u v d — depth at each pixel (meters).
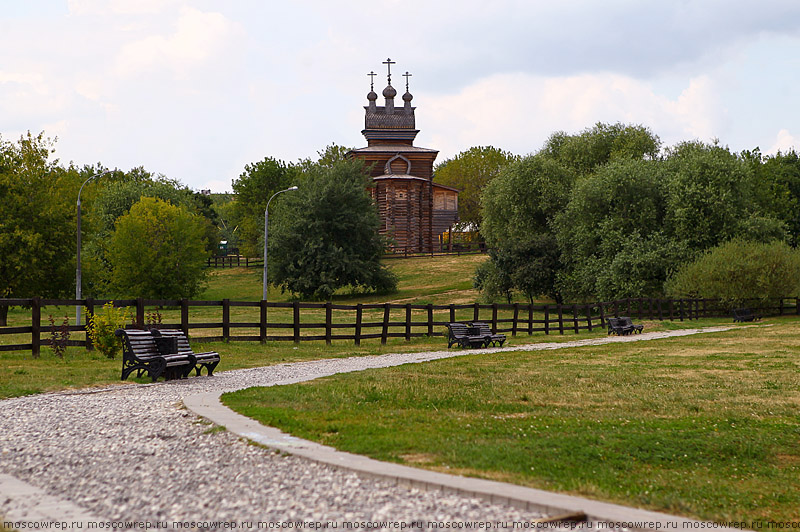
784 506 7.43
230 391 12.53
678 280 44.88
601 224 50.03
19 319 45.88
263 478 6.70
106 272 64.19
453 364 18.78
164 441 8.27
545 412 11.42
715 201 47.53
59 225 39.88
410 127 88.62
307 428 9.06
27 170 39.78
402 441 8.41
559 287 54.31
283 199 71.81
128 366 14.41
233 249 128.00
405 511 5.76
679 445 9.50
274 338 23.84
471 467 7.41
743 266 43.31
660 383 15.02
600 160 62.22
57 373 14.94
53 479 6.73
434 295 65.00
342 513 5.71
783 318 43.28
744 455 9.31
